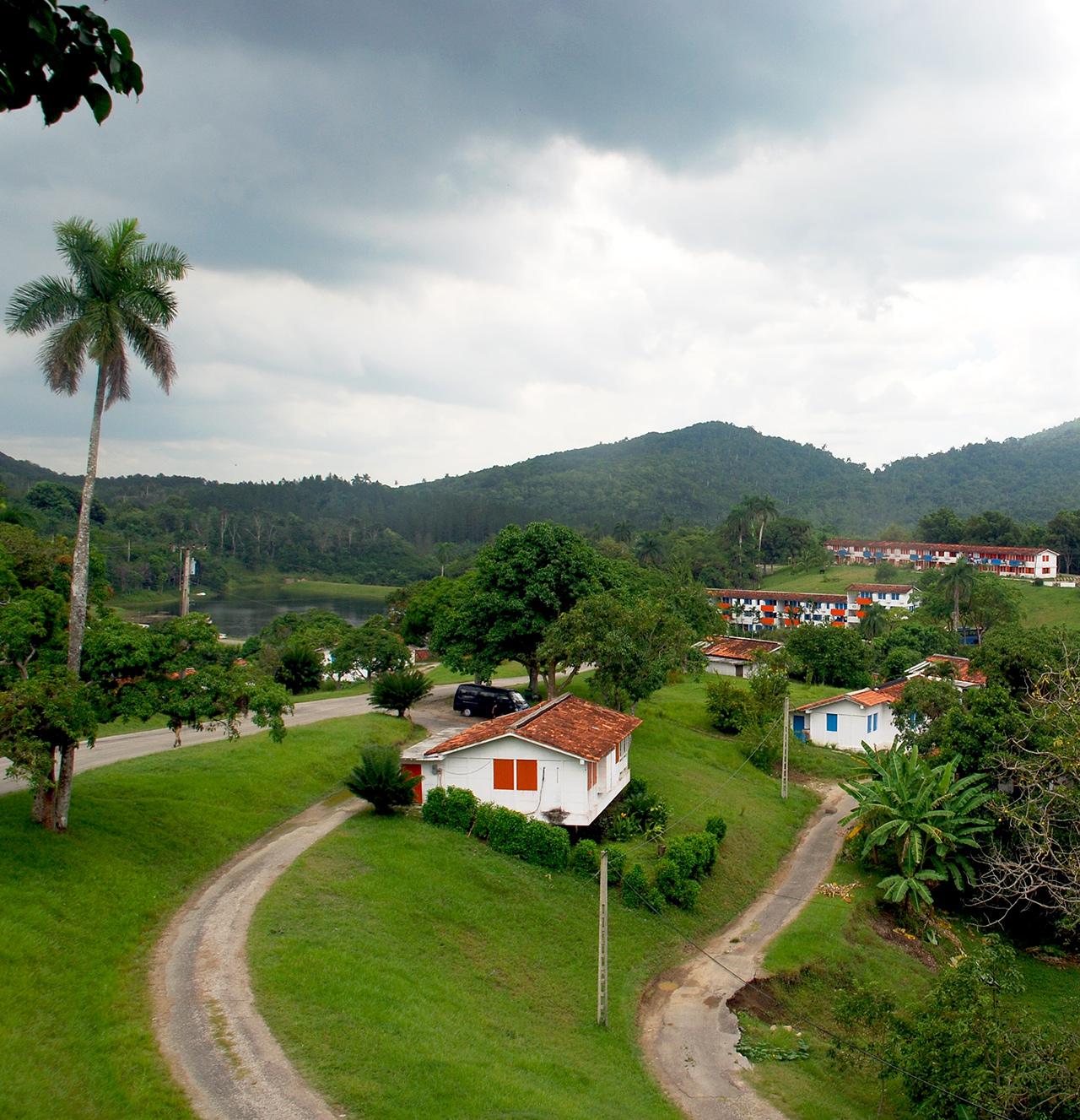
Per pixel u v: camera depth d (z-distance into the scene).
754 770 44.12
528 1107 14.43
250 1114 12.44
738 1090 18.59
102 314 18.52
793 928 27.19
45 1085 11.83
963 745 33.31
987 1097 16.41
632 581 60.53
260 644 69.44
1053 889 26.53
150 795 24.66
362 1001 16.41
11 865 17.53
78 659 18.66
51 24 4.94
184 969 16.45
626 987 22.20
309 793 29.16
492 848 26.23
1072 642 35.84
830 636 66.88
